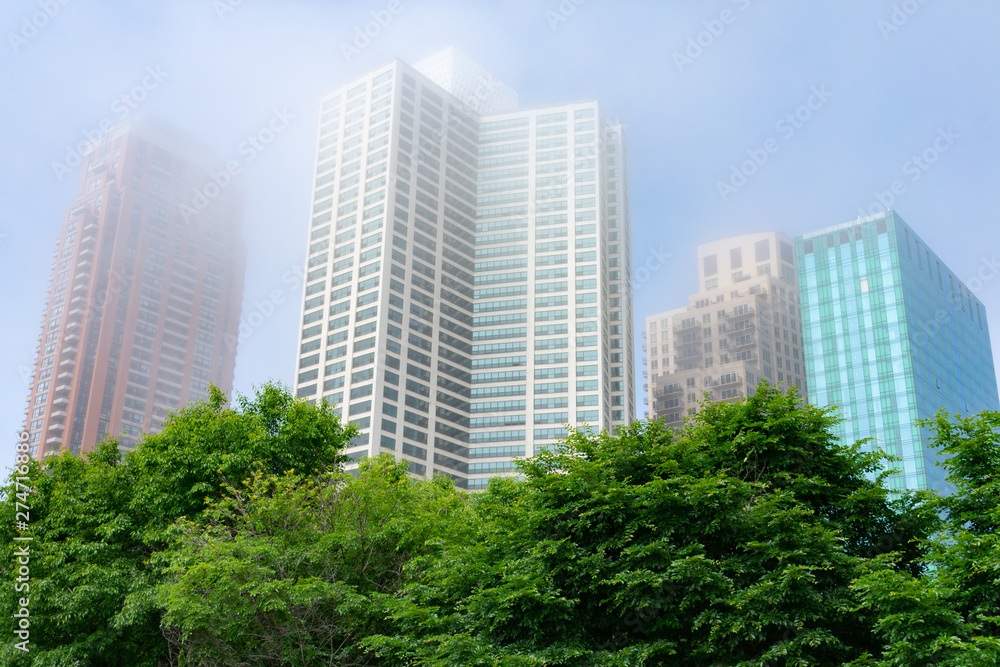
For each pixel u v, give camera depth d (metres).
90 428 195.50
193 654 26.97
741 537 23.53
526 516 26.00
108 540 29.89
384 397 157.50
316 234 181.38
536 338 174.00
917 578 22.25
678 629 23.06
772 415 26.95
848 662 20.42
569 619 22.88
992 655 17.66
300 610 26.69
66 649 27.05
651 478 25.42
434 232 178.88
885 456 26.58
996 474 23.95
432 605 26.42
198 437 31.80
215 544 26.06
